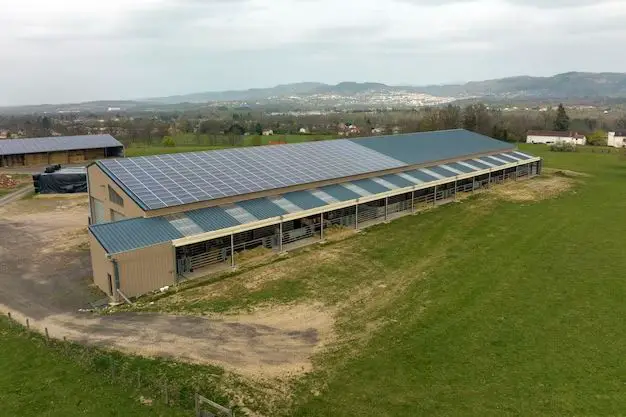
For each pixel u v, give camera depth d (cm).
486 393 2044
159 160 4453
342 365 2261
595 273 3419
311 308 2880
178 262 3356
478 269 3528
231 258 3588
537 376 2162
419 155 6181
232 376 2164
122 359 2298
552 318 2733
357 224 4594
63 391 2061
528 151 11106
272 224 3762
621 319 2709
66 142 9400
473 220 4891
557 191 6359
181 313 2798
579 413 1906
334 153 5675
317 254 3831
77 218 5088
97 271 3177
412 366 2252
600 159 9644
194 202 3706
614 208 5425
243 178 4369
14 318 2756
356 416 1903
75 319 2739
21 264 3653
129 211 3691
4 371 2217
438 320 2720
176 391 2042
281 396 2028
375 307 2895
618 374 2170
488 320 2716
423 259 3747
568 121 15988
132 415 1908
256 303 2939
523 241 4200
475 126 12556
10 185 6844
